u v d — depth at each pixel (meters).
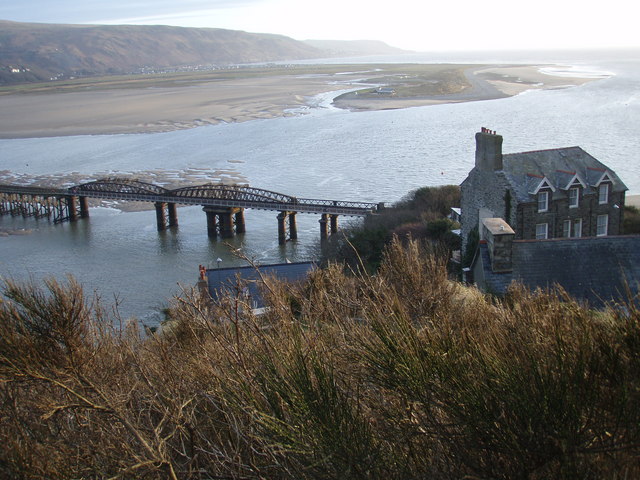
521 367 7.51
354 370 8.62
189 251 80.94
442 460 7.28
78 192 97.75
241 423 8.30
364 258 53.72
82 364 11.14
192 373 10.56
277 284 14.00
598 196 48.12
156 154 147.50
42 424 9.33
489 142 46.22
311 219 95.19
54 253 82.31
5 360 10.12
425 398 7.59
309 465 7.01
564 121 158.88
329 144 148.38
